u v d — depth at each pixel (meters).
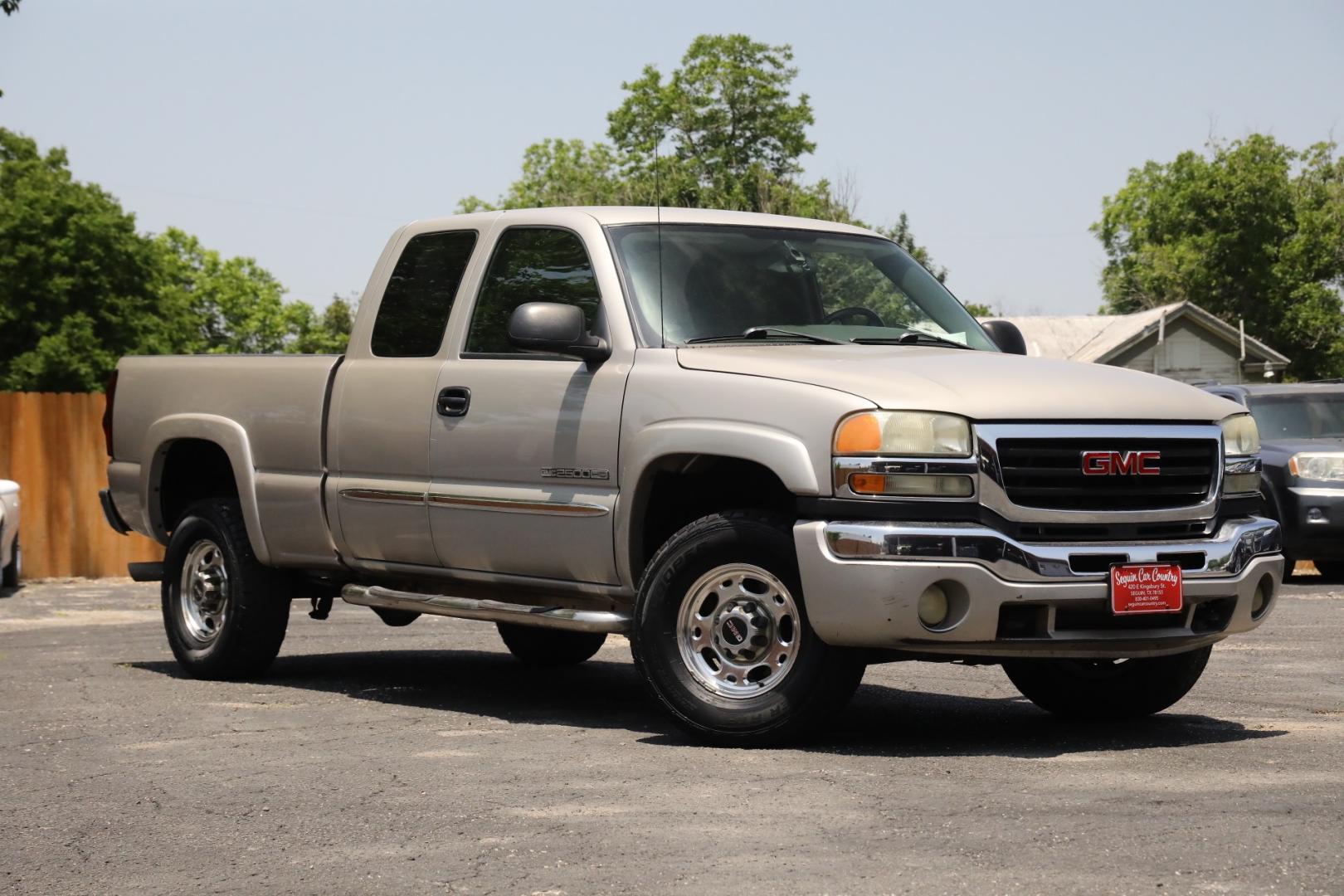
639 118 56.38
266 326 89.81
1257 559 6.13
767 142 56.00
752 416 5.91
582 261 6.83
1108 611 5.73
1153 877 3.86
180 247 88.88
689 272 6.74
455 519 7.00
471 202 74.56
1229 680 8.08
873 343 6.70
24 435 17.19
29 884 4.12
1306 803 4.70
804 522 5.72
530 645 9.20
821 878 3.91
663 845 4.30
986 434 5.65
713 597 6.09
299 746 6.13
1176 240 67.44
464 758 5.76
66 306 62.09
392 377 7.38
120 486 9.04
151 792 5.24
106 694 7.84
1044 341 55.06
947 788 5.02
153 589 16.12
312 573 8.17
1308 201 66.81
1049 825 4.45
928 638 5.58
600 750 5.91
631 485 6.26
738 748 5.92
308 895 3.92
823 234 7.36
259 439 8.12
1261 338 65.12
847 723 6.69
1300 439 15.45
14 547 16.17
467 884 3.96
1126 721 6.76
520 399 6.75
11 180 64.12
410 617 8.68
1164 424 5.98
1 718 6.97
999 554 5.59
